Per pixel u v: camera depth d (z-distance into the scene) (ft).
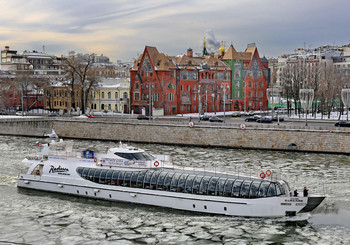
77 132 354.54
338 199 171.42
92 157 184.03
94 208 164.96
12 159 252.83
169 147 305.94
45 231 141.59
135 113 490.08
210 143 307.58
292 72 570.87
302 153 277.64
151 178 165.68
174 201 160.35
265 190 149.89
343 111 451.12
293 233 138.51
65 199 176.55
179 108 485.56
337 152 273.33
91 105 530.68
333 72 548.31
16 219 152.66
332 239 133.90
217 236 136.26
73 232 140.56
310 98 292.61
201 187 156.87
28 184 191.01
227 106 530.68
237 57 538.47
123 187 169.37
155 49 492.54
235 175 163.22
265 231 140.05
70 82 526.16
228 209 152.46
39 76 649.61
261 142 293.02
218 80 520.42
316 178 204.03
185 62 493.36
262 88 552.41
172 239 134.31
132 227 144.66
